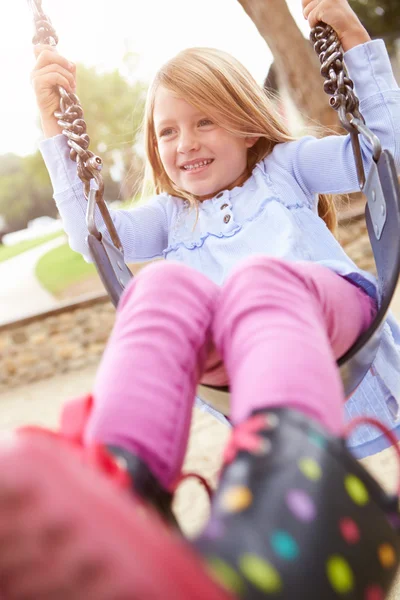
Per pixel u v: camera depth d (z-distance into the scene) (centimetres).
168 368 67
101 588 36
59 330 542
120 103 1770
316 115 684
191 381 70
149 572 36
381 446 118
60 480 39
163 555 38
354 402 118
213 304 77
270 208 124
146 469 60
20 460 38
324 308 81
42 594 36
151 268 78
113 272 108
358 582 50
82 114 128
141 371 66
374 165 99
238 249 123
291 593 46
